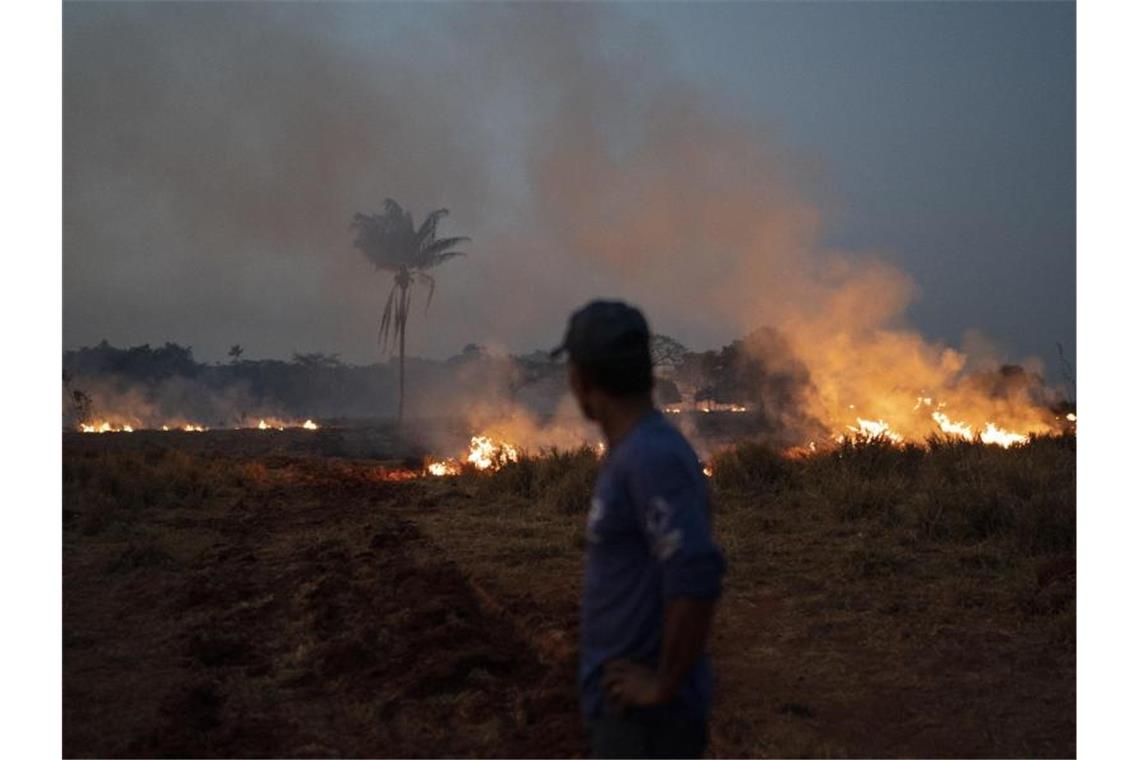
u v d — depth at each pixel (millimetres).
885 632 5938
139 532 9883
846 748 4332
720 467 11555
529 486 12562
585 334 2381
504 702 4844
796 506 10188
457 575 7332
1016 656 5473
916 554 7824
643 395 2404
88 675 5445
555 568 7867
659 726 2275
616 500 2299
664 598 2172
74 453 15453
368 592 7016
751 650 5711
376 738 4484
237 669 5523
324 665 5473
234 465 17078
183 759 4250
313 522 10781
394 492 13477
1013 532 8008
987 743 4391
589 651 2371
